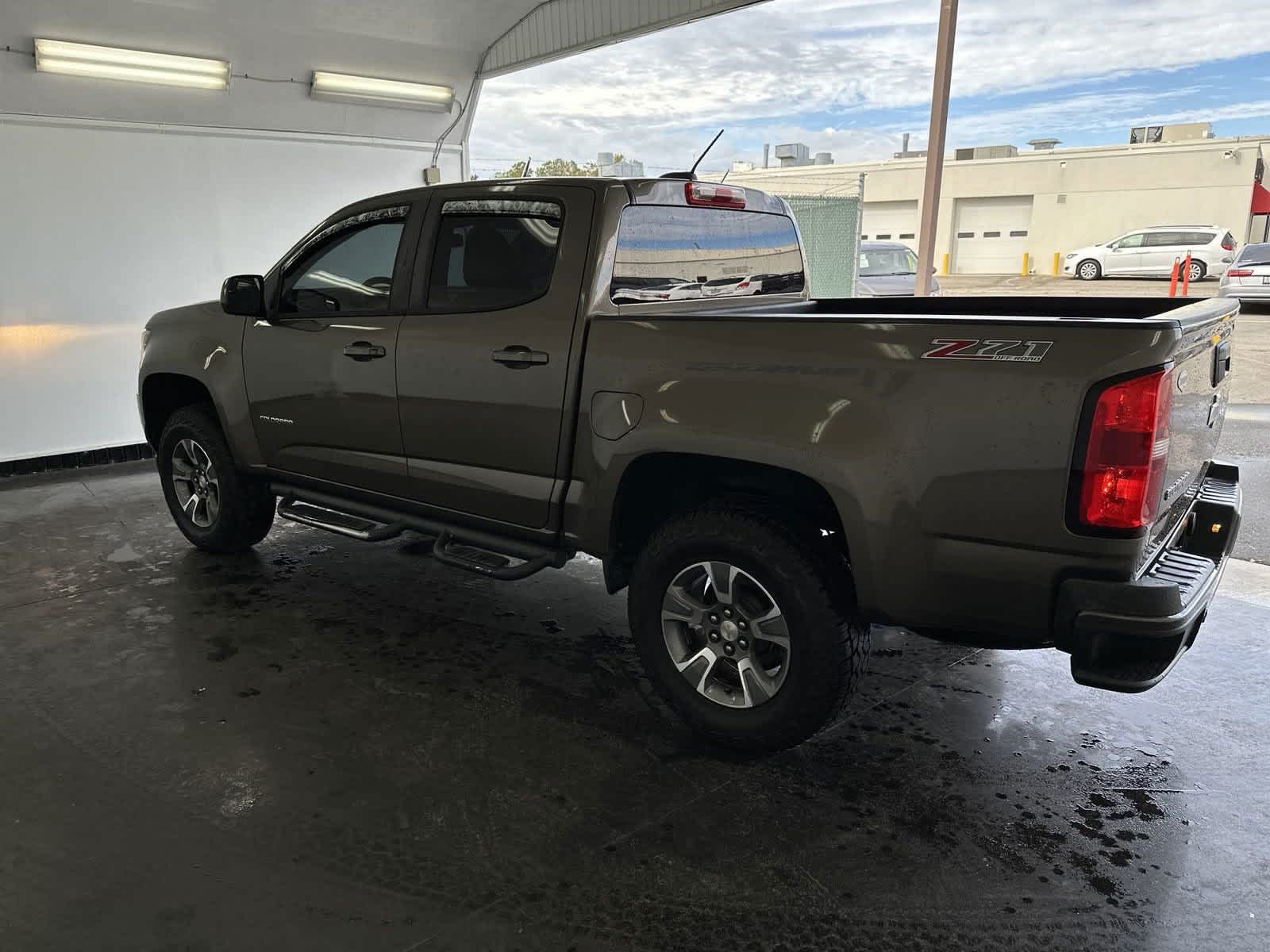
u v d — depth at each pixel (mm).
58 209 6641
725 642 2898
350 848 2475
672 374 2844
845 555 2883
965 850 2484
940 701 3352
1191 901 2283
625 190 3146
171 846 2480
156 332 4770
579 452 3135
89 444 7133
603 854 2455
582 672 3562
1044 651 3799
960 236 33094
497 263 3334
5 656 3693
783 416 2621
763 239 3977
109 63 6301
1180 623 2195
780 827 2582
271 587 4477
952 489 2391
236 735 3066
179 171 7137
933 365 2389
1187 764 2922
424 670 3572
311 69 7273
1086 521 2236
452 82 8102
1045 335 2248
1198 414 2701
